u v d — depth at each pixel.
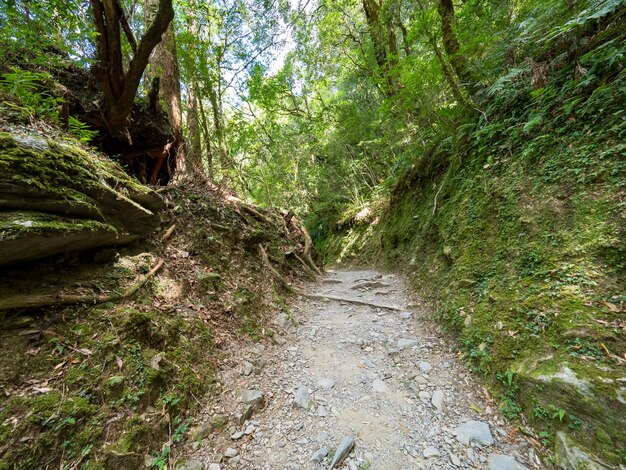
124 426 1.86
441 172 6.81
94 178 2.44
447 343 3.27
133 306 2.64
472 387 2.55
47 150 2.04
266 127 13.04
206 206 5.11
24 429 1.52
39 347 1.89
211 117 10.85
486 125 4.62
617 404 1.67
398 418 2.29
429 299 4.44
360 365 3.12
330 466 1.87
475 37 4.84
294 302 5.17
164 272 3.38
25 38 3.45
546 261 2.72
